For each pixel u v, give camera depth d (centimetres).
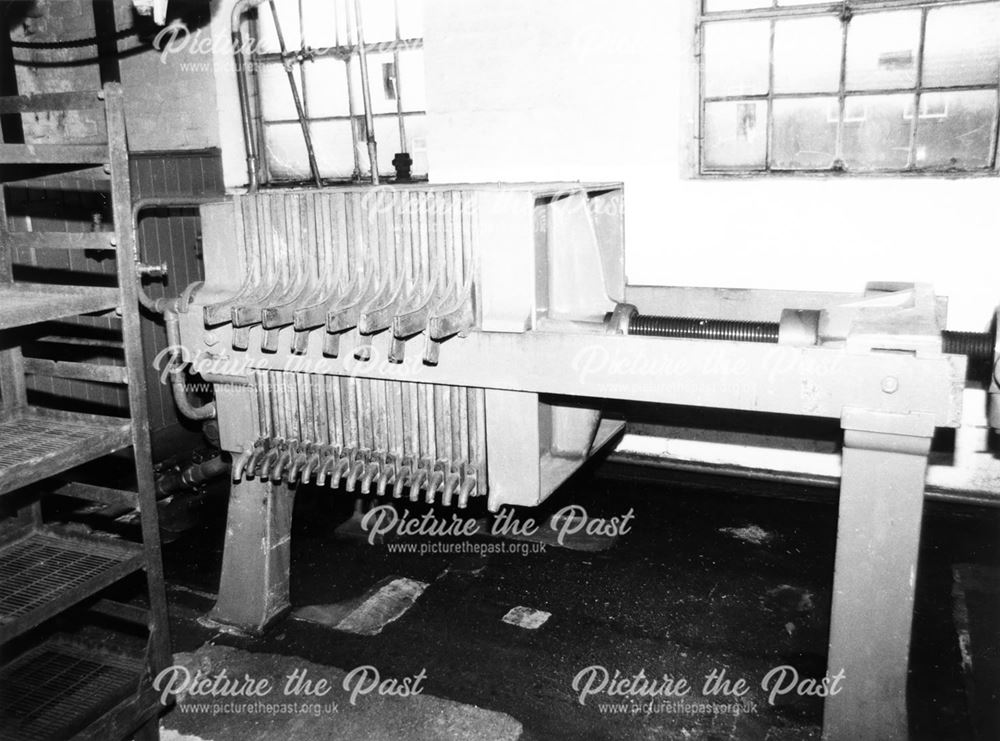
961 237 317
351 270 216
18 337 196
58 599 162
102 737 169
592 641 246
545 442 229
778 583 280
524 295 197
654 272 366
